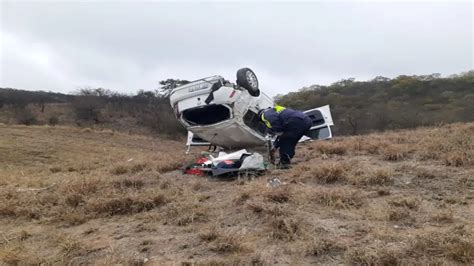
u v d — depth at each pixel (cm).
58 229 509
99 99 5988
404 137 1021
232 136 1030
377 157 790
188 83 980
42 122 5222
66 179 829
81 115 5556
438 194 504
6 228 529
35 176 1030
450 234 355
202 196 586
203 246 398
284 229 412
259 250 377
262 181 649
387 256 325
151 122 5234
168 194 605
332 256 349
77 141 2736
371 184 570
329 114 1220
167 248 404
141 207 553
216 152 1102
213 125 980
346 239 378
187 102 981
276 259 355
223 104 954
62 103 6319
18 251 436
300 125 792
